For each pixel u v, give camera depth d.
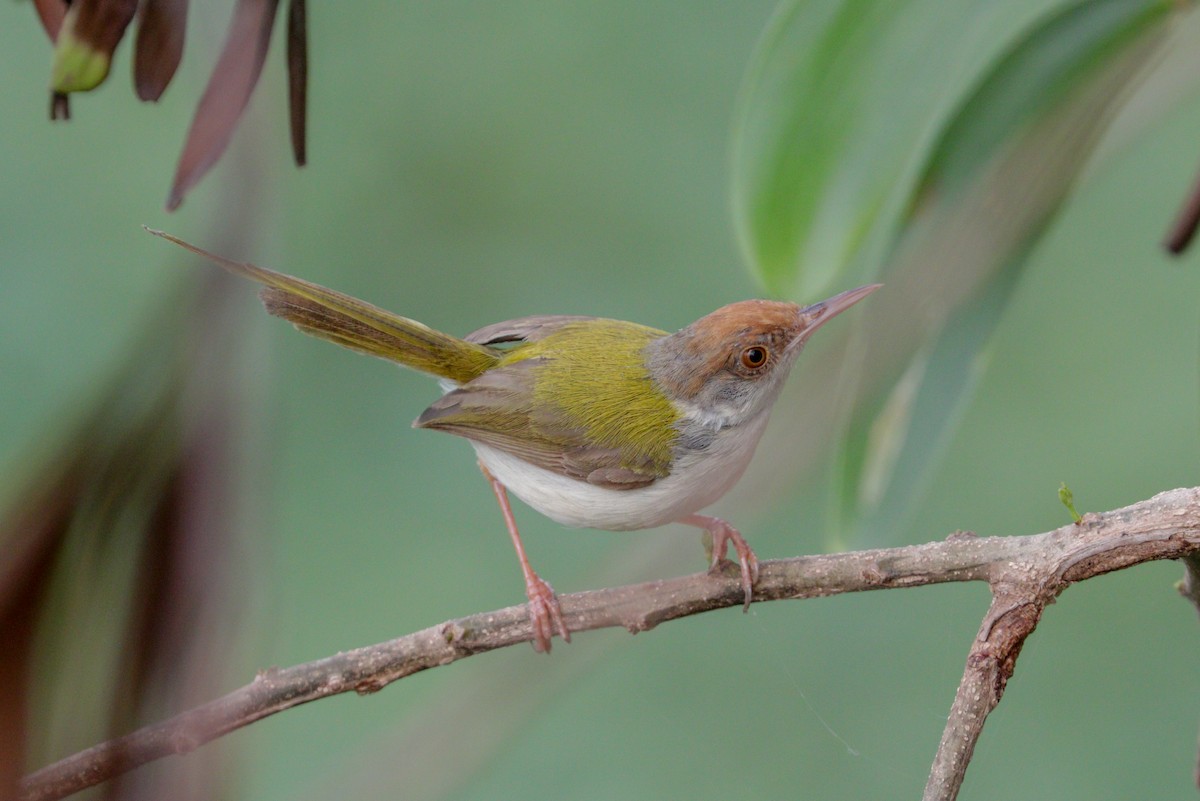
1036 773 10.72
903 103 6.05
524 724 5.89
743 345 8.41
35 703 2.14
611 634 6.62
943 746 5.50
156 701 2.21
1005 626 5.61
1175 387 12.38
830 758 11.03
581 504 8.65
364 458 12.19
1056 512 12.00
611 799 10.92
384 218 13.97
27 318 11.86
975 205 6.25
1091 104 6.19
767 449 6.16
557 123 14.16
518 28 14.78
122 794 2.26
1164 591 11.45
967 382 6.28
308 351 12.45
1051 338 12.91
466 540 11.82
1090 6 6.11
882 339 6.23
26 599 2.14
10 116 12.66
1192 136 13.14
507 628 6.59
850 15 5.95
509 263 13.73
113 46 3.57
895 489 6.34
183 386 2.28
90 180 12.64
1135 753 10.66
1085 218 13.18
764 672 11.33
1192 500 5.48
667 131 14.36
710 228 13.73
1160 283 12.88
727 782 10.91
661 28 14.80
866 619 11.60
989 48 6.68
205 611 2.23
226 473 2.27
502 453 8.80
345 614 11.45
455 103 14.47
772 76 6.05
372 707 10.79
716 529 8.71
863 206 6.13
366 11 14.72
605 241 13.93
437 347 8.75
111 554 2.19
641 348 8.89
